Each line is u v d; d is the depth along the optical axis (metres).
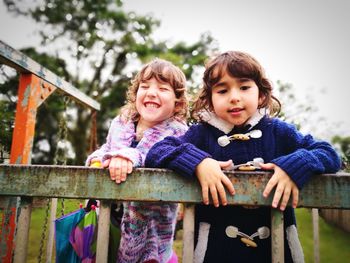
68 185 0.97
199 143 1.47
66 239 1.35
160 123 1.80
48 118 11.00
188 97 1.94
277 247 0.90
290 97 5.50
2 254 1.28
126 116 1.94
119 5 13.24
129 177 0.96
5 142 2.43
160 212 1.59
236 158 1.37
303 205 0.91
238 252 1.26
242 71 1.35
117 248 1.46
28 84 2.17
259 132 1.37
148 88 1.78
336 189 0.90
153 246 1.54
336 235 3.98
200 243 1.30
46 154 11.20
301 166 0.93
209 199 0.94
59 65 12.98
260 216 1.30
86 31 13.16
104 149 1.93
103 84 13.48
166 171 0.96
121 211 1.62
